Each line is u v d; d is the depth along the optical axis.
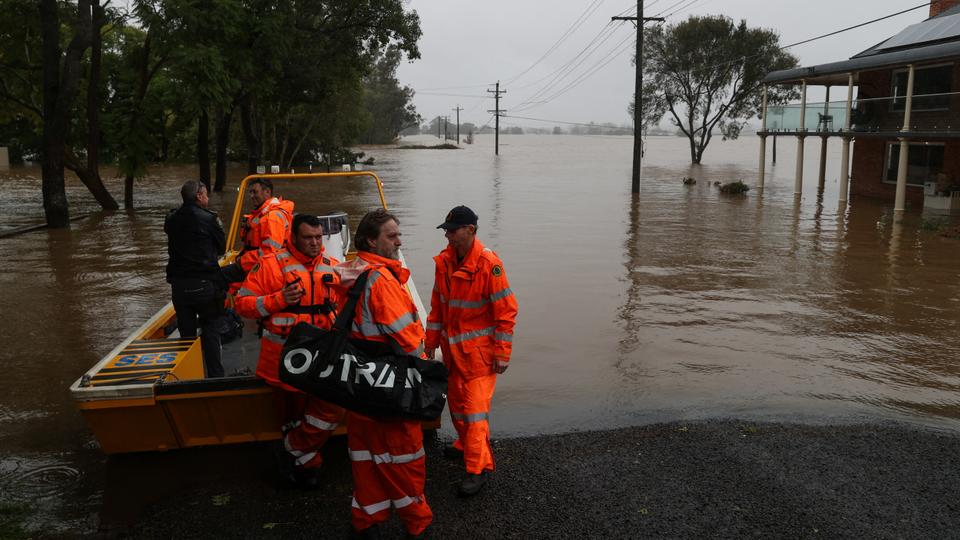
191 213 5.34
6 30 20.44
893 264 12.32
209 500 4.34
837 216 19.36
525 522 4.05
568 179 34.75
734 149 93.38
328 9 28.05
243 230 5.95
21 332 8.13
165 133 22.06
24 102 22.36
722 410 5.79
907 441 5.10
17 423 5.55
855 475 4.57
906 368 6.89
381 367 3.64
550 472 4.64
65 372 6.79
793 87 47.78
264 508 4.25
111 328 8.30
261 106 32.62
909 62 19.30
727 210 20.92
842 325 8.44
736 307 9.30
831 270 11.80
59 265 12.27
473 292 4.44
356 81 32.62
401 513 3.82
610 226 17.31
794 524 4.00
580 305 9.41
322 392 3.61
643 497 4.31
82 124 21.72
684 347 7.57
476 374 4.50
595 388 6.33
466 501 4.29
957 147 20.28
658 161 56.69
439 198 24.56
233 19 19.75
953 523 4.00
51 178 16.80
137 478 4.62
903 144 19.67
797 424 5.43
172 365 4.95
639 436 5.20
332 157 49.50
